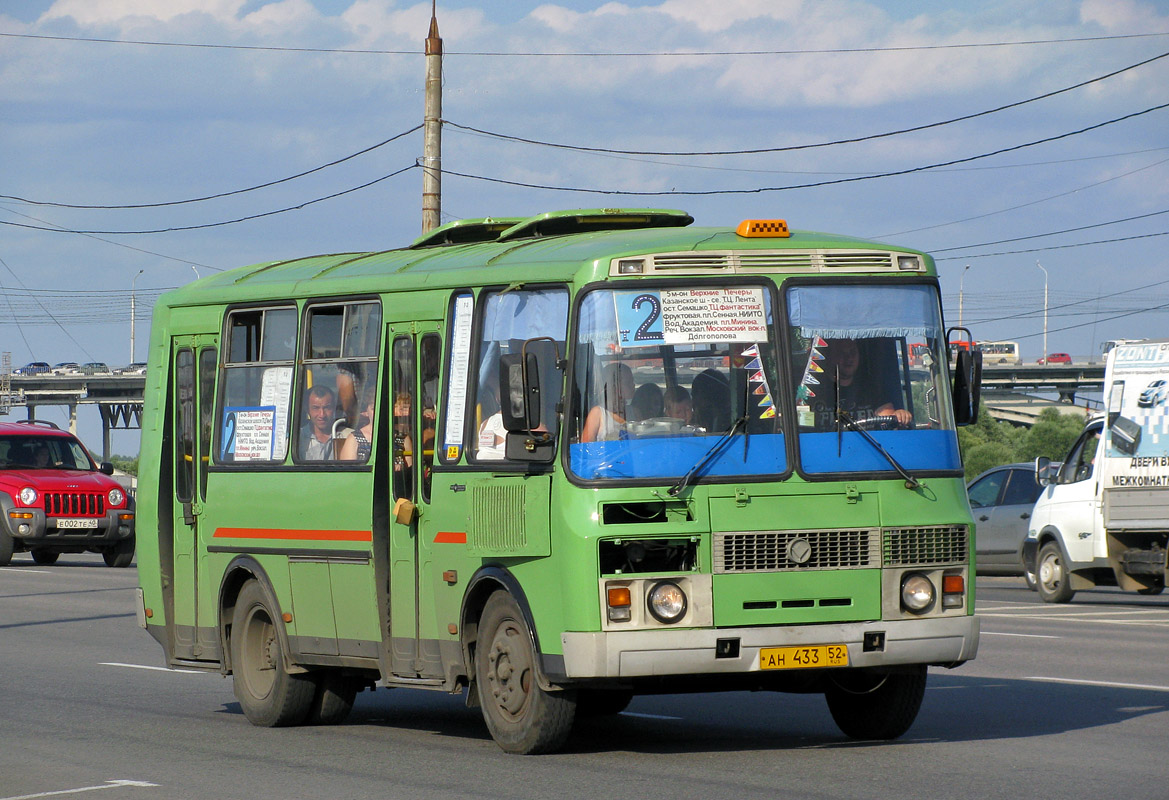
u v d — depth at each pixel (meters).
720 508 20.19
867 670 21.52
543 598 20.48
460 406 22.23
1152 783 18.80
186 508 27.56
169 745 23.22
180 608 27.75
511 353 21.61
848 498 20.64
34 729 24.88
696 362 20.61
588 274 20.62
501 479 21.25
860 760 20.66
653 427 20.27
